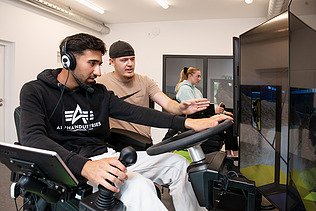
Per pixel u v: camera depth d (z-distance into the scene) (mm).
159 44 5871
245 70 1059
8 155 944
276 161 820
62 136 1239
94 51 1189
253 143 1004
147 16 5504
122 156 856
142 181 972
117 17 5621
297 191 749
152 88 2314
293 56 699
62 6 4750
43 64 4660
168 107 1852
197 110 1545
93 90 1327
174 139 1105
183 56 5727
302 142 771
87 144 1285
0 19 3895
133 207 917
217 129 998
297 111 733
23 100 1133
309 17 802
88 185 984
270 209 1137
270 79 848
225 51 5504
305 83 765
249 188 981
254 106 987
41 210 1143
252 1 4441
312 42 776
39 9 4520
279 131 793
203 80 5652
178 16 5441
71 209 1049
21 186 932
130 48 2135
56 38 4898
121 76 2166
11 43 4160
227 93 5543
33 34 4438
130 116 1371
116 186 863
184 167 1266
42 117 1129
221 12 5086
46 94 1211
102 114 1356
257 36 943
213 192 1033
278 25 778
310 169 819
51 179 942
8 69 4199
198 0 4488
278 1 3559
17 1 4137
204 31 5598
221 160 1077
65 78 1242
